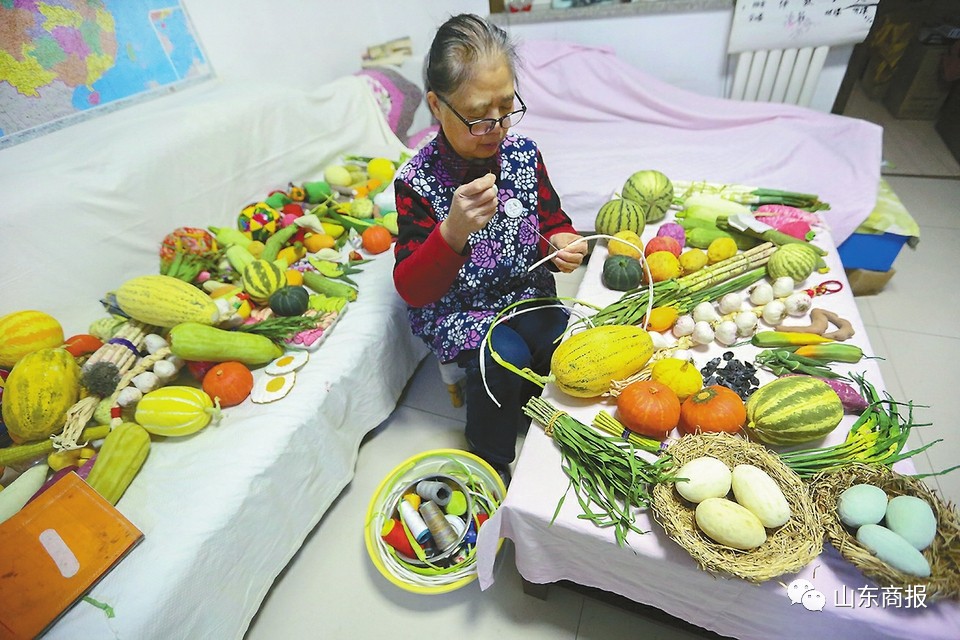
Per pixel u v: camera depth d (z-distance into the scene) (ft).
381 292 4.98
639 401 2.77
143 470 3.59
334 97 6.93
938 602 2.10
